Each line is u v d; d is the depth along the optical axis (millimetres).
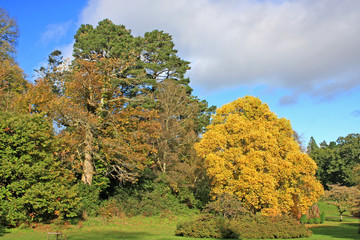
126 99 28031
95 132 25469
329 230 24094
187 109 36219
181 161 35719
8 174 17141
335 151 63500
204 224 18469
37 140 18906
